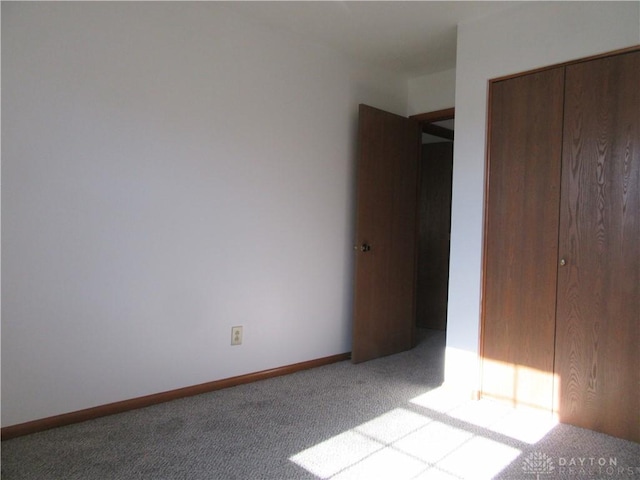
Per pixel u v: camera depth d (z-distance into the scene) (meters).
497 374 2.70
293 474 1.88
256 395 2.73
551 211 2.50
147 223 2.47
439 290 4.71
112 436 2.15
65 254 2.21
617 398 2.28
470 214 2.80
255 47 2.90
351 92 3.48
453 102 3.63
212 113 2.71
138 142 2.42
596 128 2.34
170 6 2.52
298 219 3.19
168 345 2.58
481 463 2.00
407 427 2.35
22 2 2.06
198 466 1.91
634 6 2.21
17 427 2.11
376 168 3.52
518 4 2.59
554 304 2.49
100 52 2.29
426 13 2.73
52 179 2.16
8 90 2.03
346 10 2.72
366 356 3.51
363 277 3.46
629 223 2.24
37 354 2.16
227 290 2.82
